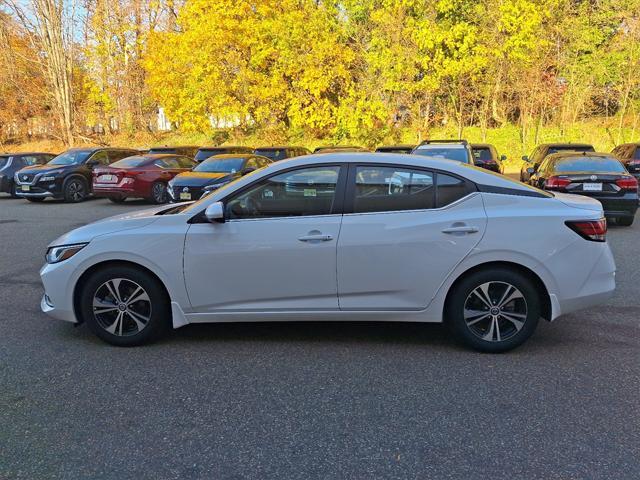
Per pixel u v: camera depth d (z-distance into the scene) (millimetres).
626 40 22906
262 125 27359
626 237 9484
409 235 4160
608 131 24234
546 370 3979
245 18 24906
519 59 22812
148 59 28734
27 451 2969
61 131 33250
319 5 26078
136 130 33375
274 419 3293
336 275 4230
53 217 12758
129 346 4512
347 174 4297
